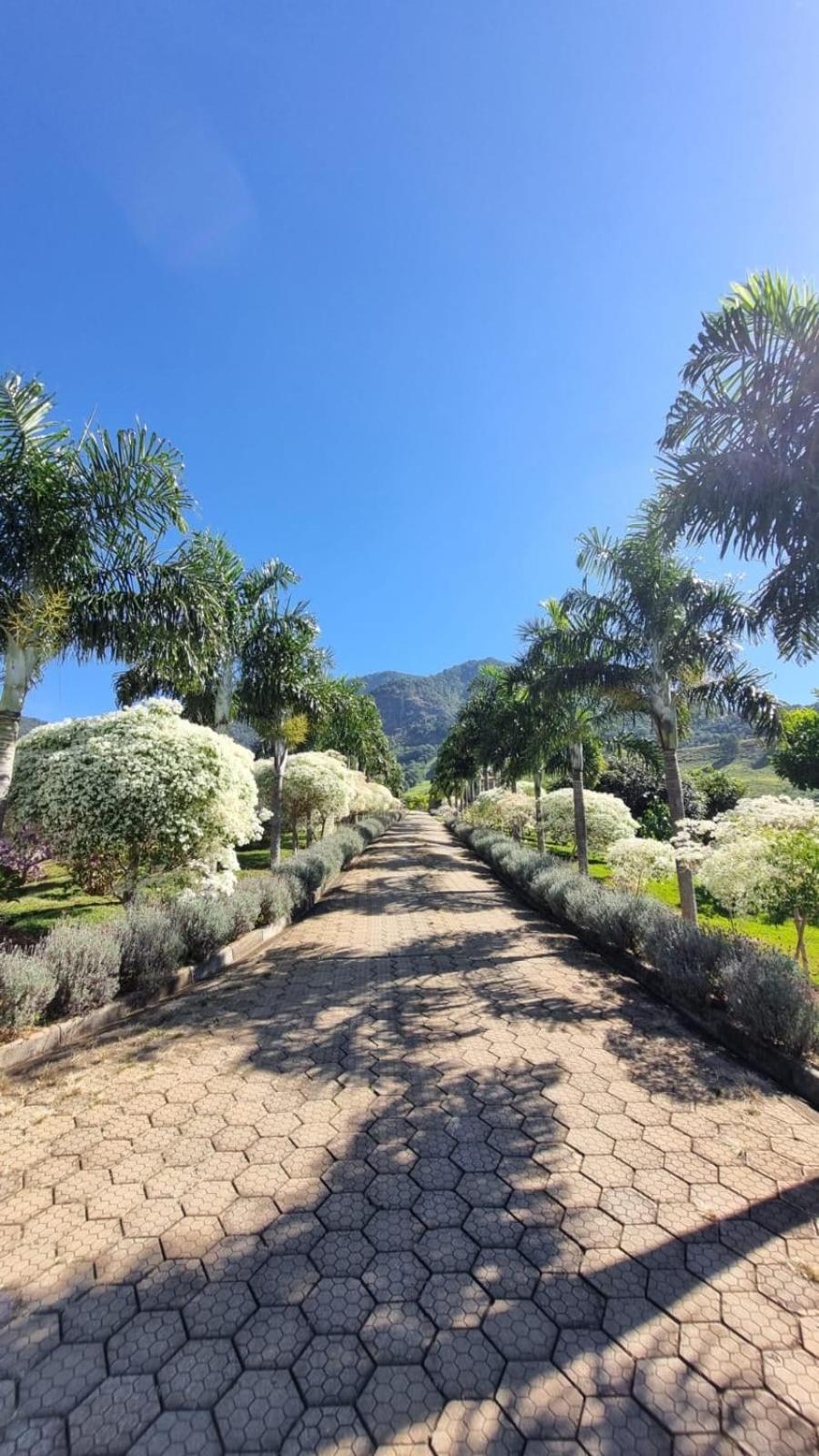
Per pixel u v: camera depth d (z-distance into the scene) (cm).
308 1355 180
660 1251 224
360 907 1016
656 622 834
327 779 1517
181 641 683
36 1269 214
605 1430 158
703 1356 180
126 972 500
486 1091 353
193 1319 193
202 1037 430
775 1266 217
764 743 823
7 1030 392
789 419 422
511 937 779
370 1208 248
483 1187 263
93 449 605
